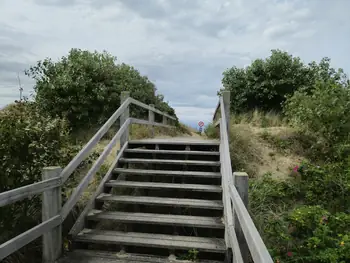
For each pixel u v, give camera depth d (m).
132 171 4.20
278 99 11.05
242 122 8.16
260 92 11.12
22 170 2.88
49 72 8.66
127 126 4.98
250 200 3.99
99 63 9.88
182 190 3.85
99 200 3.71
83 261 2.82
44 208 2.74
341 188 4.05
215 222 3.23
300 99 6.43
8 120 2.95
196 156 4.93
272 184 4.48
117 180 4.19
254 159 5.44
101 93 8.84
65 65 9.05
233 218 2.48
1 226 2.76
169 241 3.04
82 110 8.57
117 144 6.35
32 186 2.38
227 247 2.83
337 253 2.79
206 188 3.79
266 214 3.74
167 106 12.61
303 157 5.65
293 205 4.09
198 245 2.96
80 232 3.24
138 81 10.99
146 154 4.92
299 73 10.73
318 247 2.95
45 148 3.07
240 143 5.65
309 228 3.24
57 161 3.37
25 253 2.91
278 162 5.45
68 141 3.89
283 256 3.04
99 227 3.61
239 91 11.77
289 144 5.98
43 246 2.77
